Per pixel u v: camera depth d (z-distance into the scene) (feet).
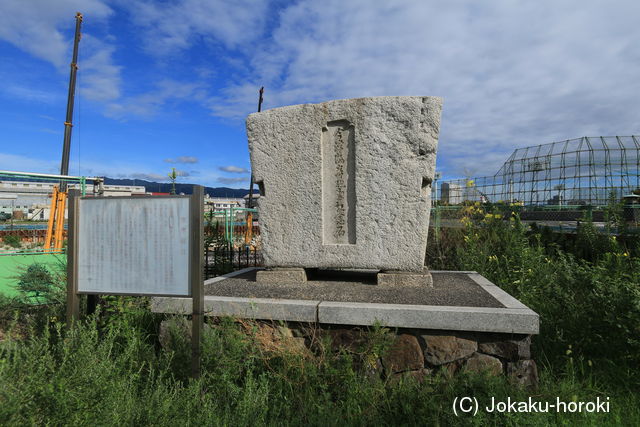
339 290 12.96
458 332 10.19
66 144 39.32
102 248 10.26
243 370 10.25
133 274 10.02
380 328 10.30
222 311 11.45
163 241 9.84
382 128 13.75
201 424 7.80
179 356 10.21
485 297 11.73
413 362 10.28
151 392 8.73
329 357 10.15
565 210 35.99
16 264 18.39
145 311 13.06
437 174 26.35
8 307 16.10
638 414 8.91
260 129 14.92
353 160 14.20
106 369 8.07
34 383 6.95
